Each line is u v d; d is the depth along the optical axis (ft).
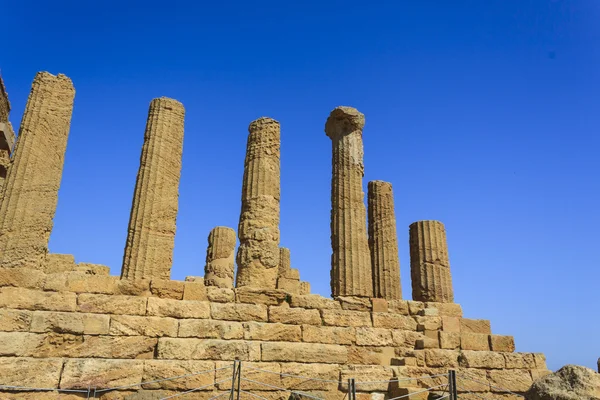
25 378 37.37
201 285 46.32
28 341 39.04
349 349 48.32
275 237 52.60
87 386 38.45
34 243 44.39
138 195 49.08
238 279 50.49
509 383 49.32
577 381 38.96
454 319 53.88
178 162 52.60
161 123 52.34
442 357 49.21
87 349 40.47
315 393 44.14
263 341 45.29
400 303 53.78
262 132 56.49
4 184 45.32
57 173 47.91
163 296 44.93
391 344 50.24
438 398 43.29
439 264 61.67
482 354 50.19
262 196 53.36
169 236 49.32
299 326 47.37
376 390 45.57
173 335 43.04
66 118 49.96
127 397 38.96
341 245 55.52
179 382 40.73
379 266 62.54
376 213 65.21
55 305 41.16
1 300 39.83
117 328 41.75
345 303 51.03
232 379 38.81
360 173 59.52
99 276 43.55
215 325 44.42
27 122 47.52
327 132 63.46
